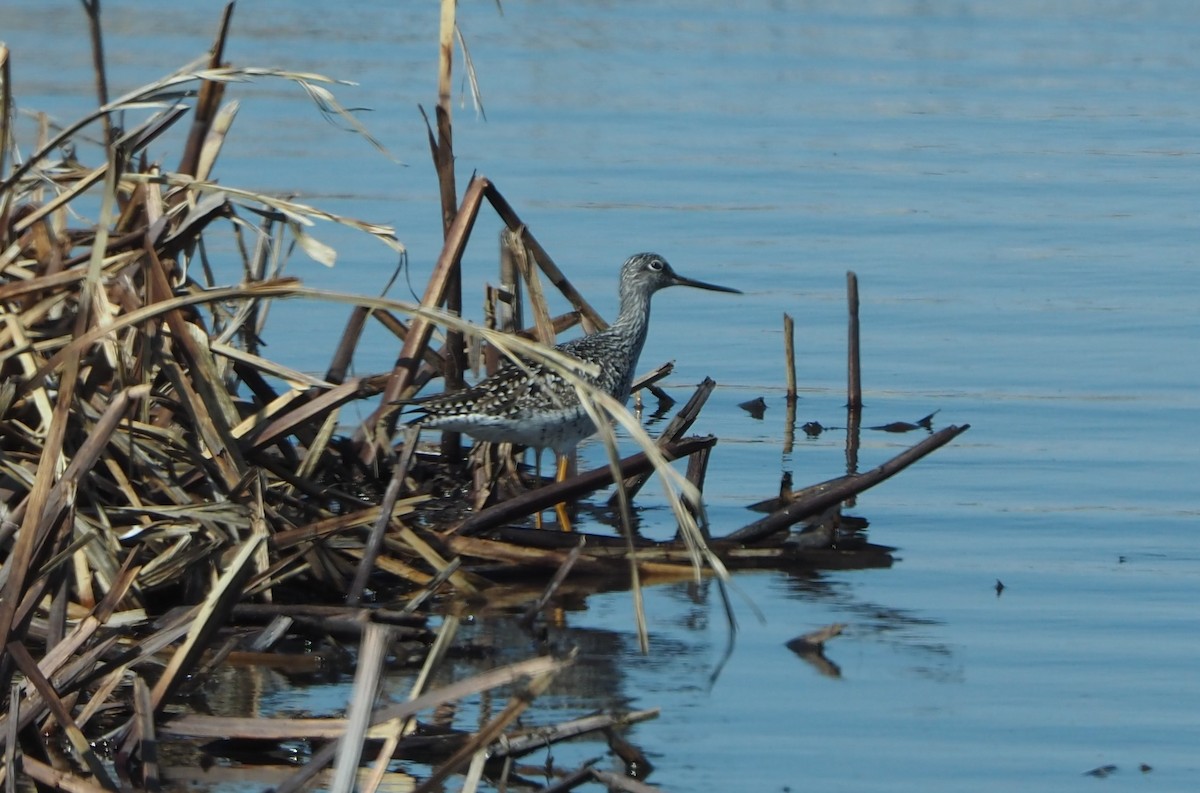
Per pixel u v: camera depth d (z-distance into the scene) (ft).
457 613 36.22
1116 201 80.89
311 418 36.83
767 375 57.77
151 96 34.63
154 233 35.68
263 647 32.63
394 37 118.62
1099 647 34.71
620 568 39.17
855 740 29.96
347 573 37.14
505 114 95.55
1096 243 73.67
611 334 47.47
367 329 58.54
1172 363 58.18
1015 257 71.51
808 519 43.09
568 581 38.60
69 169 38.99
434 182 78.84
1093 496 45.29
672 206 77.41
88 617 28.17
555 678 32.71
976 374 57.41
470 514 40.81
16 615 27.81
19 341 33.81
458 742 28.50
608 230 72.59
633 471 38.81
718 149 89.66
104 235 30.45
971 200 80.84
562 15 134.00
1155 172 86.58
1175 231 75.72
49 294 35.99
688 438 40.01
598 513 44.11
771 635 35.35
